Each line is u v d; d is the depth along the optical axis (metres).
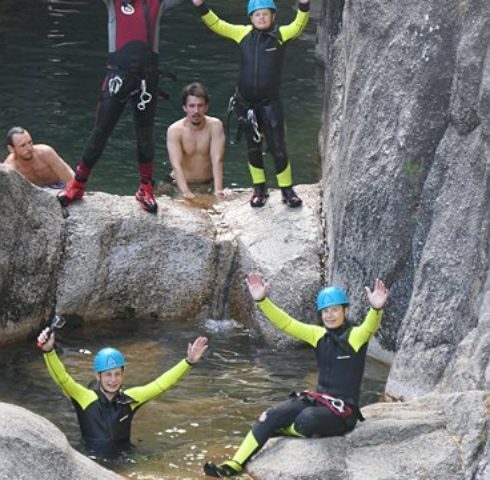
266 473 22.73
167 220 32.94
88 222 32.16
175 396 27.80
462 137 27.34
